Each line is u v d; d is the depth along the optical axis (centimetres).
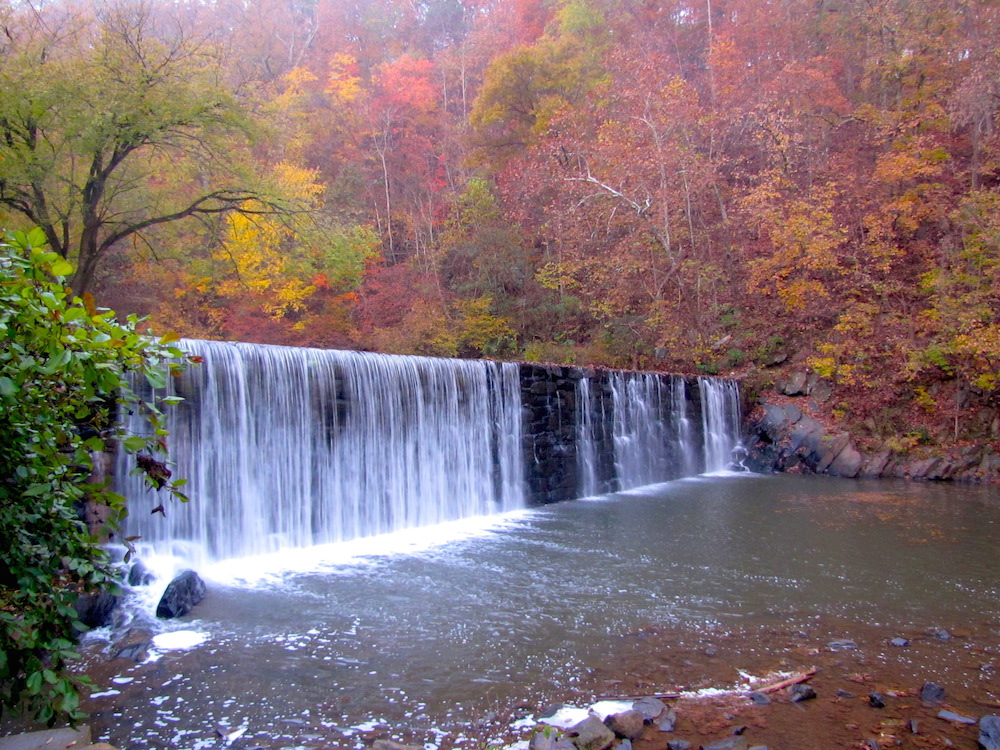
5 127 1224
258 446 764
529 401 1128
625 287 2044
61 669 274
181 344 690
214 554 717
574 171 2134
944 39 1914
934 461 1370
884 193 1783
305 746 369
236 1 3209
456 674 459
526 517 1009
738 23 2511
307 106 2939
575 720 397
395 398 921
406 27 3984
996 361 1391
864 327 1599
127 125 1293
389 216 2758
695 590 644
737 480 1391
